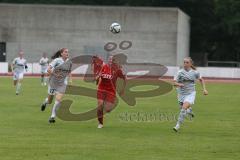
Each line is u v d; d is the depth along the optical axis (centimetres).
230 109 8456
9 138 5241
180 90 6050
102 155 4488
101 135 5550
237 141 5328
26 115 7119
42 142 5044
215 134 5788
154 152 4672
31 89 11850
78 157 4381
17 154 4453
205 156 4525
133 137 5469
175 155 4550
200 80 6006
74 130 5862
